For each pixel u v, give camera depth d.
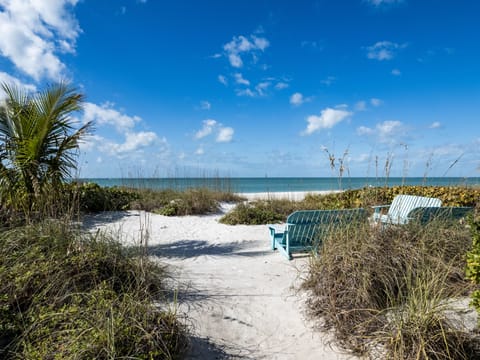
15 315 2.22
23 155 5.12
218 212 9.27
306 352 2.25
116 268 3.05
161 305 2.81
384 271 2.68
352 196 8.05
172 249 5.18
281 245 4.79
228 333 2.49
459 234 3.42
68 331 1.92
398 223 3.46
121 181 10.66
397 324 2.12
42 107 5.33
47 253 2.95
